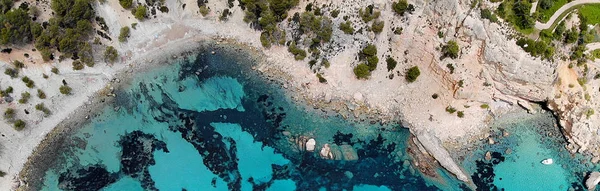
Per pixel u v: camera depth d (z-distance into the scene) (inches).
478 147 3272.6
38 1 3417.8
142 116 3425.2
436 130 3277.6
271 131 3383.4
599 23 2866.6
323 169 3307.1
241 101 3454.7
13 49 3361.2
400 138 3344.0
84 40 3452.3
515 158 3253.0
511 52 2888.8
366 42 3346.5
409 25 3198.8
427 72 3299.7
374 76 3395.7
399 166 3294.8
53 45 3366.1
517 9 2851.9
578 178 3211.1
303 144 3339.1
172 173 3309.5
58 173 3287.4
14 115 3321.9
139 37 3543.3
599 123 3137.3
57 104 3395.7
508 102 3282.5
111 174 3297.2
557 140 3265.3
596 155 3193.9
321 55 3427.7
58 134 3361.2
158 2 3521.2
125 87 3476.9
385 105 3380.9
